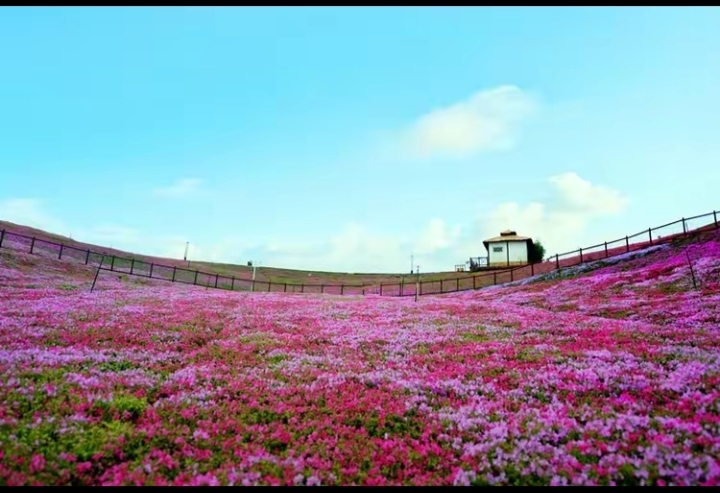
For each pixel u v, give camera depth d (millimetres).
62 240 96625
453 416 13516
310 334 27016
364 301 49438
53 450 10258
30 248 68938
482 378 17266
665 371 16203
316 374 18328
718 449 9672
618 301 37469
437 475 10367
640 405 13094
